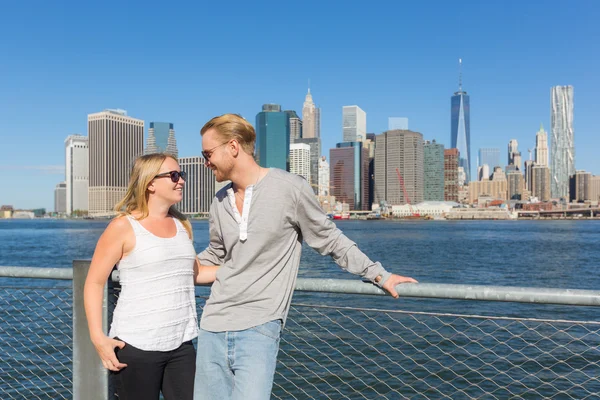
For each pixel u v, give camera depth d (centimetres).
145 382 261
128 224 263
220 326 249
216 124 250
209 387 251
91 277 259
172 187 273
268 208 245
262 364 241
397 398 765
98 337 254
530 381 858
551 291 236
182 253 270
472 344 1063
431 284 248
